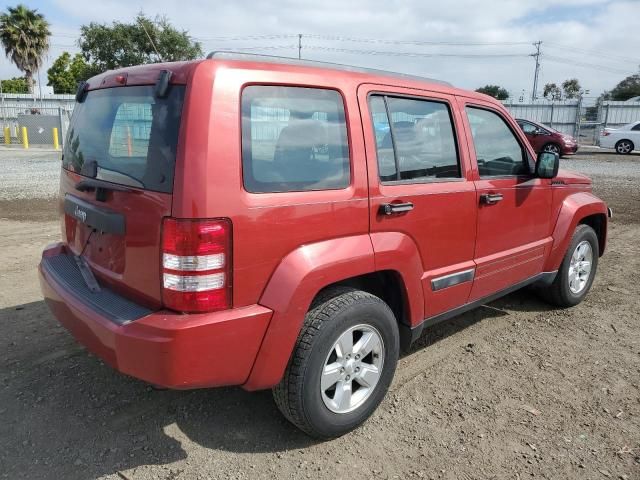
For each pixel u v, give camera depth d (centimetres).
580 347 421
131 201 257
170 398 339
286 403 277
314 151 275
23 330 432
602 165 1886
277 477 270
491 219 384
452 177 356
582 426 315
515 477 272
